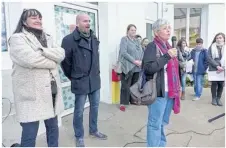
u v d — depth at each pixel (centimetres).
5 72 270
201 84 532
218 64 453
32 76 195
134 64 423
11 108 278
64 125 359
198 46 529
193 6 834
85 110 441
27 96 195
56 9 374
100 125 359
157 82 229
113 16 471
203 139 305
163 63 218
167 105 252
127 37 432
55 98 214
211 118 391
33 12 202
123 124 364
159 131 242
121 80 438
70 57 273
